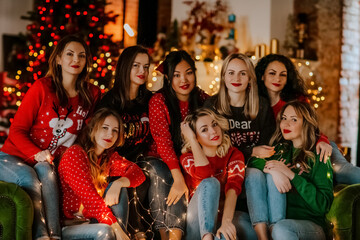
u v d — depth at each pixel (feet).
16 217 8.43
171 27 19.76
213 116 9.62
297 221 8.68
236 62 10.27
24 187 8.69
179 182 9.52
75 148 9.11
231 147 9.77
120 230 8.80
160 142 10.03
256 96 10.43
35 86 9.59
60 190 9.20
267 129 10.43
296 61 19.24
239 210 9.70
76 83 10.05
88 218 9.25
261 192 9.02
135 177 9.40
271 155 9.78
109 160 9.63
